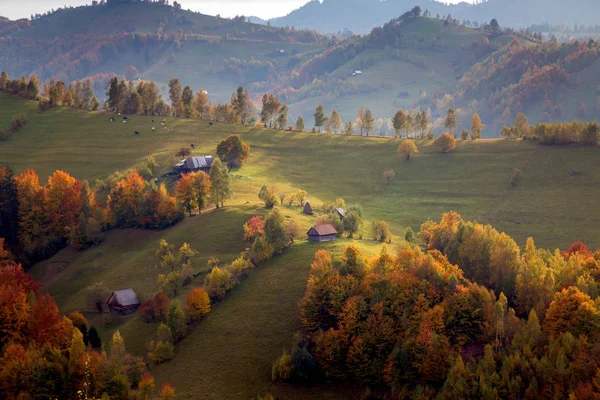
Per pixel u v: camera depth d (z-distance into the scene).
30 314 112.06
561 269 119.38
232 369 101.31
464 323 102.06
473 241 135.12
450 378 87.81
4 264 155.38
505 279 119.62
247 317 113.94
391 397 92.19
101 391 93.00
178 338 111.44
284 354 98.00
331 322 107.62
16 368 94.62
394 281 107.81
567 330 96.12
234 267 128.25
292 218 163.62
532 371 87.25
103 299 130.50
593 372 85.88
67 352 105.94
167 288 128.00
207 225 163.25
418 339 94.50
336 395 94.44
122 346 100.94
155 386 98.94
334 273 112.06
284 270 127.62
